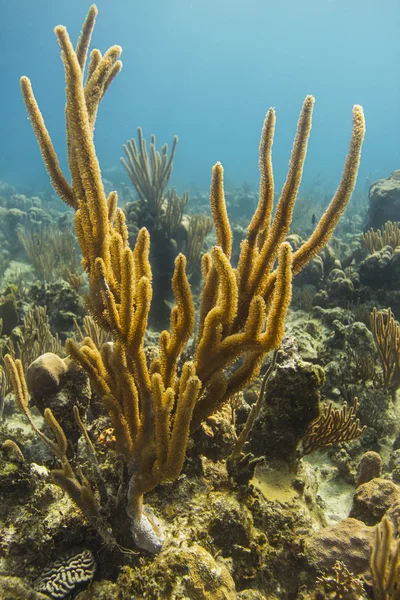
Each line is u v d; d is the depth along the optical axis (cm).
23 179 4828
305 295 820
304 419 280
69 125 188
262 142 193
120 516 200
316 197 2703
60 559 202
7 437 310
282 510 243
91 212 176
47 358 246
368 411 486
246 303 197
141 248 199
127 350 178
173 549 198
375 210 1258
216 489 242
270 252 190
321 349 610
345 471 407
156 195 1064
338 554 215
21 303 729
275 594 215
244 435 239
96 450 241
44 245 1242
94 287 188
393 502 248
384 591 186
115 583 189
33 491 222
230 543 220
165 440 169
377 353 579
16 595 181
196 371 189
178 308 182
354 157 185
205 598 181
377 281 789
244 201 2467
